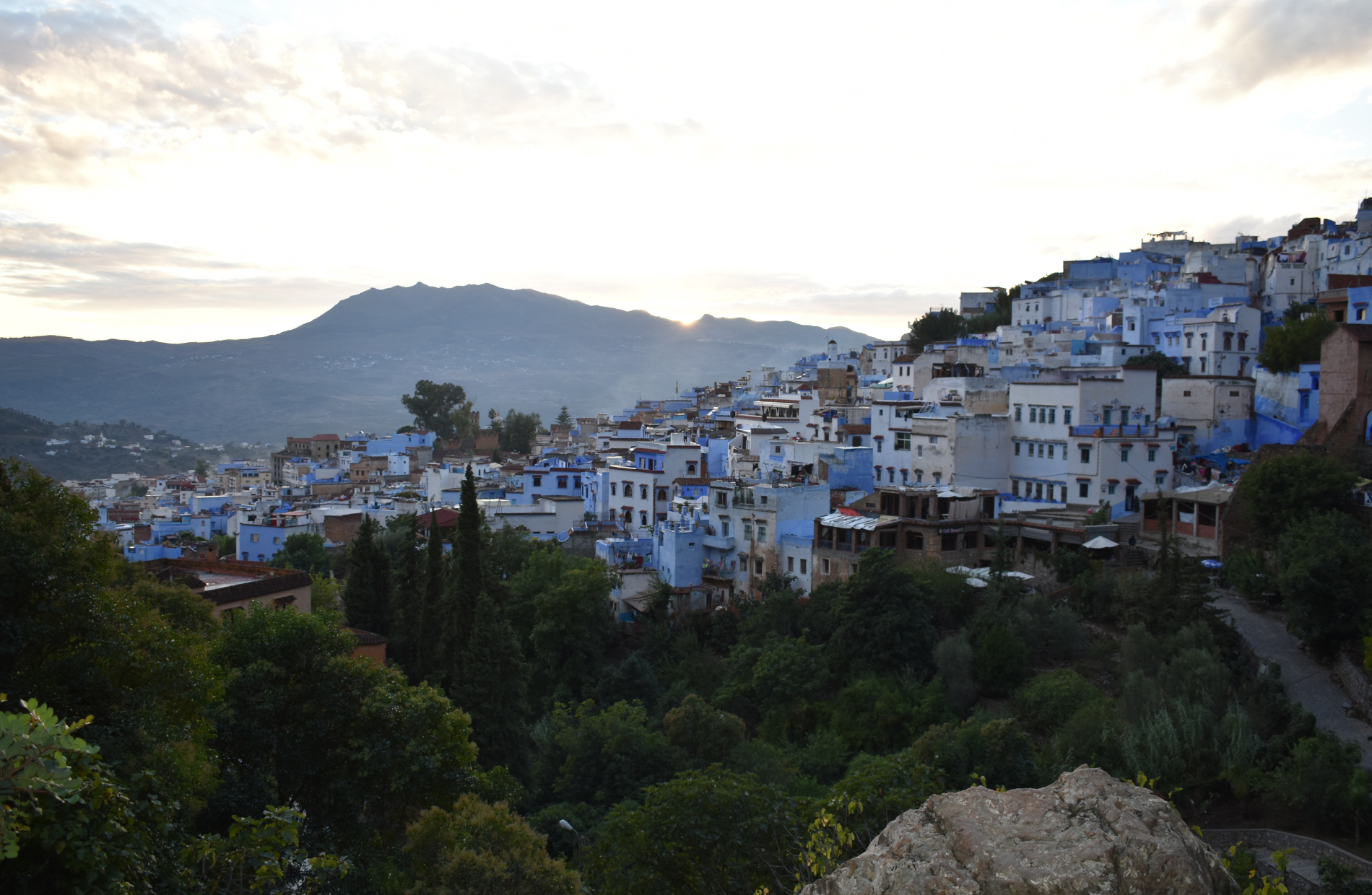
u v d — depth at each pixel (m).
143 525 130.00
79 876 14.16
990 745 45.44
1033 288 146.62
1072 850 10.84
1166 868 10.39
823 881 12.35
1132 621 58.22
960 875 10.98
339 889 32.50
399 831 40.62
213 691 29.58
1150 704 47.72
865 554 63.78
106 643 25.81
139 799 19.56
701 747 52.75
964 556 70.06
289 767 36.75
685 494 90.50
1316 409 79.19
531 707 68.06
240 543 109.62
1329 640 52.38
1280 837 41.84
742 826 29.19
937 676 57.34
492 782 42.34
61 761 13.26
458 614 61.97
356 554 72.44
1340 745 43.97
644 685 65.88
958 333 143.50
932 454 84.06
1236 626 56.78
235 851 18.47
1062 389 77.94
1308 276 116.00
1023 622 58.53
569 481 111.81
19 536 25.33
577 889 31.39
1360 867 38.38
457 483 129.50
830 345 163.50
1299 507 60.09
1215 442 85.75
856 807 26.73
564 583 73.38
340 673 38.44
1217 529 64.12
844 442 92.56
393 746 37.22
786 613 68.31
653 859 29.44
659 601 75.50
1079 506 75.25
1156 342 111.00
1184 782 45.06
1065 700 51.31
